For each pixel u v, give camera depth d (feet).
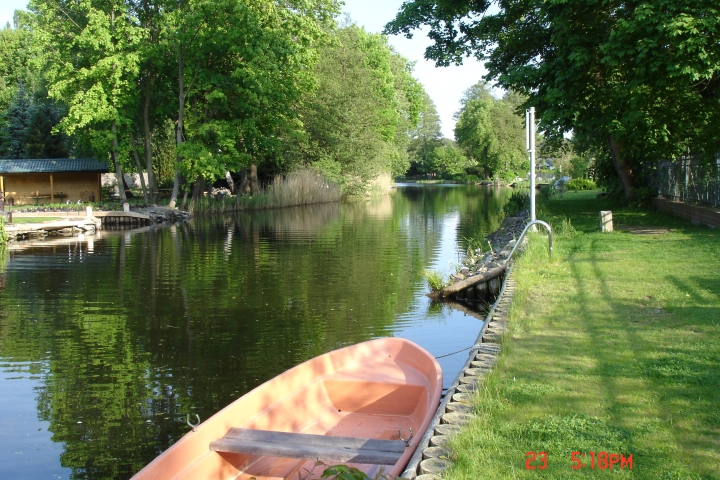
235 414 15.19
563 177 174.70
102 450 18.29
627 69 47.91
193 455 13.51
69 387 23.43
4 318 34.17
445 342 29.01
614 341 19.62
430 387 17.95
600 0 47.85
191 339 29.78
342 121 145.69
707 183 51.44
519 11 63.21
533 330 21.53
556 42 52.08
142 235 79.10
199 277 46.55
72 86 104.68
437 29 68.80
